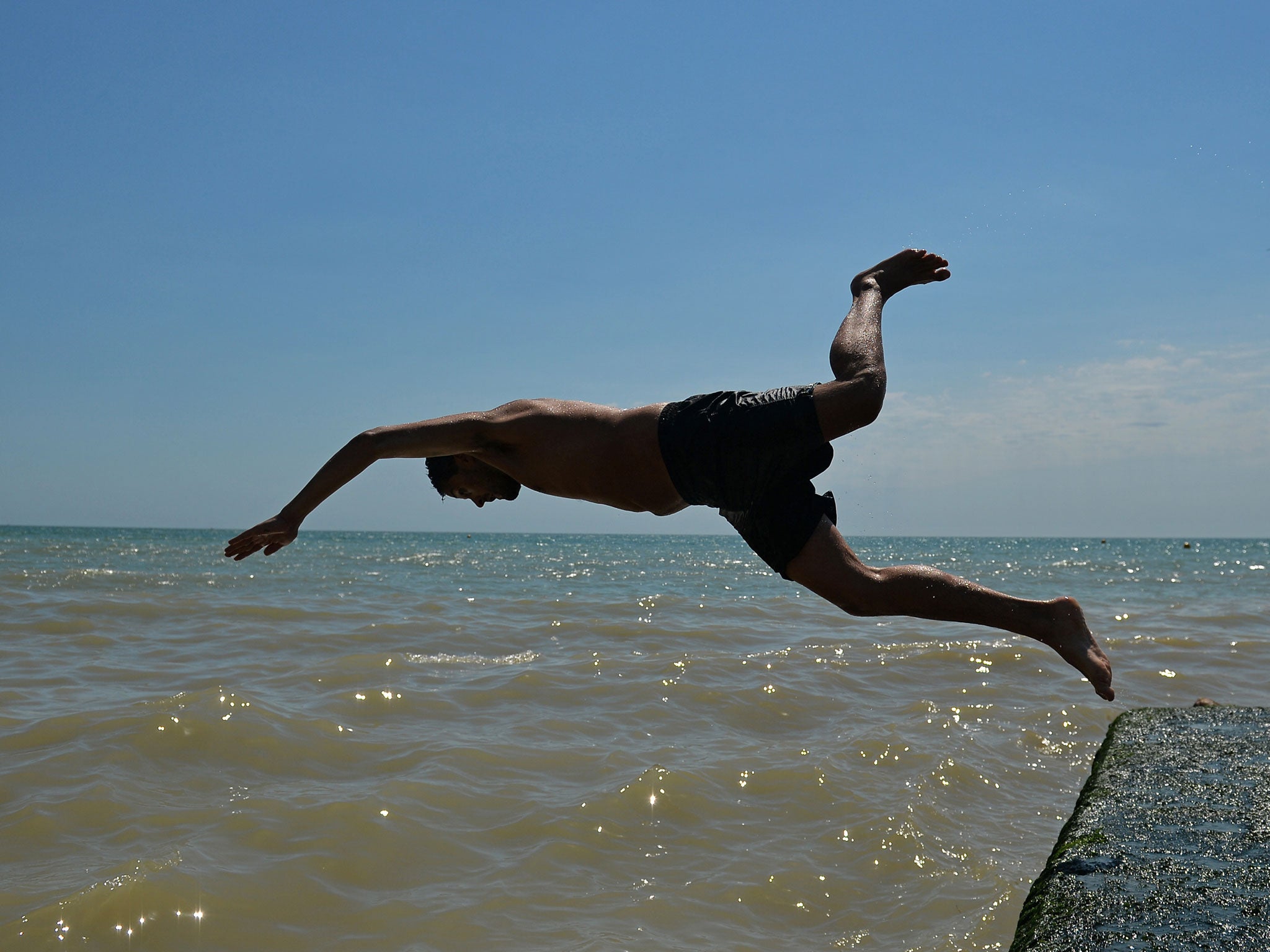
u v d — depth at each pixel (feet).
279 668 26.71
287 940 11.50
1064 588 68.69
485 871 13.64
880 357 11.23
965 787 17.93
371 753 18.60
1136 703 24.86
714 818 16.01
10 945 10.83
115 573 61.93
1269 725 17.47
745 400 11.24
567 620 38.60
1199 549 250.78
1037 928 9.19
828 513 11.85
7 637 31.30
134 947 11.07
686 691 24.47
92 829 14.28
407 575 70.74
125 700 21.94
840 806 16.66
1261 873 10.01
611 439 11.55
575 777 17.72
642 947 11.62
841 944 12.00
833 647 32.53
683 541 338.95
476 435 11.82
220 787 16.24
